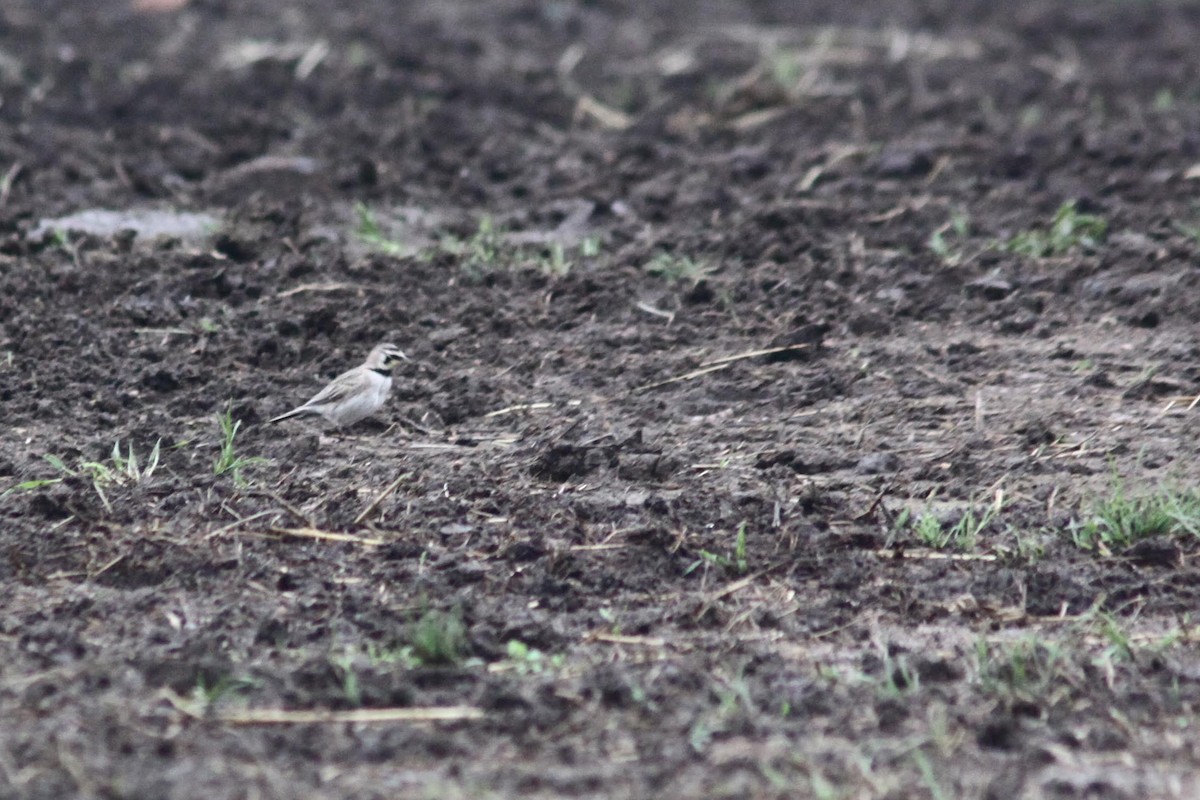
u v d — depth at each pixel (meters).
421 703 9.62
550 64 28.61
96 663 9.98
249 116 23.64
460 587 11.22
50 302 16.81
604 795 8.64
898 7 34.66
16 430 14.05
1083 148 21.98
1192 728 9.50
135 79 25.97
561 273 17.92
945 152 21.95
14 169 20.69
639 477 13.08
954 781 8.83
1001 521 12.30
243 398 14.75
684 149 23.02
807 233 18.95
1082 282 17.36
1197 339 15.87
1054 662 10.18
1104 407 14.44
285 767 8.89
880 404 14.64
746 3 35.28
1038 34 31.45
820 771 8.91
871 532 12.04
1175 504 12.14
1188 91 25.88
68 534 11.87
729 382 15.16
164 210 19.89
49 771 8.73
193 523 12.07
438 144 22.91
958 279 17.56
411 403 14.88
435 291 17.39
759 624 10.81
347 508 12.34
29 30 29.62
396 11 33.16
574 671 10.10
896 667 10.12
